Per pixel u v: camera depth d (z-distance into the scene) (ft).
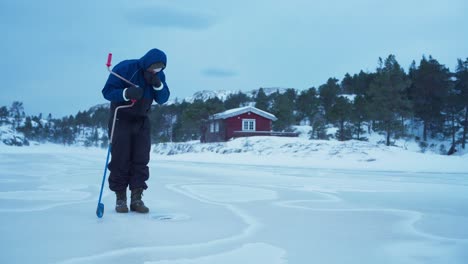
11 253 7.55
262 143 69.67
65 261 7.09
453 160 48.34
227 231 9.78
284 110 133.90
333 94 152.56
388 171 37.63
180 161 55.98
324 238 9.27
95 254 7.55
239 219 11.44
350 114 119.14
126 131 11.98
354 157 53.26
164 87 12.44
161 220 11.06
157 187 19.85
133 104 11.82
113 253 7.64
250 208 13.55
